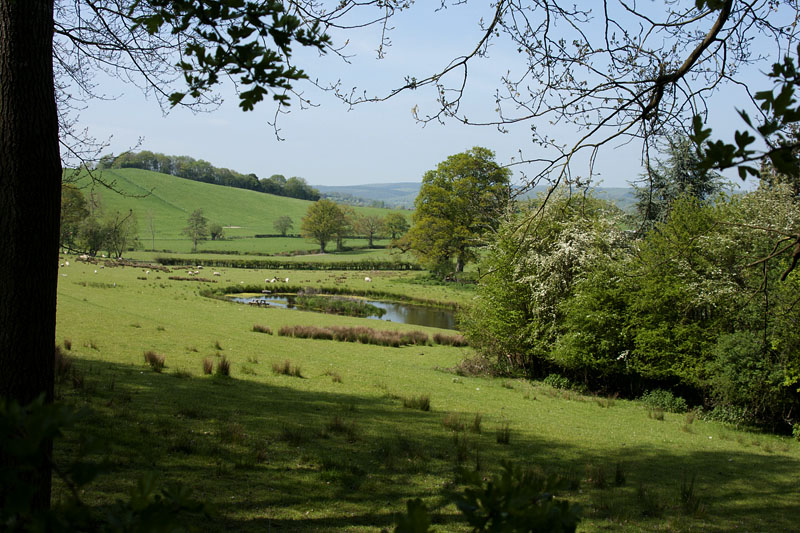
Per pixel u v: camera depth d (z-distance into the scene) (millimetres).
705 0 3879
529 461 12172
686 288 20266
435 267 71250
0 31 4344
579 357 23047
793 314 15383
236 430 11125
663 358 21406
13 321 4301
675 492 10930
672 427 18219
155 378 16281
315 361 24531
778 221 19125
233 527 6914
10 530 1659
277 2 3186
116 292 44188
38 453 1667
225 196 176625
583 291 23203
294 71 3076
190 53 3121
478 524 1881
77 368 15633
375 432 13234
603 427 17328
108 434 9562
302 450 10938
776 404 18078
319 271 88500
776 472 13422
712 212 21062
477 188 65250
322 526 7379
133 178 168375
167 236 129500
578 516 1930
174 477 8297
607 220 24469
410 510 1768
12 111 4332
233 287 58750
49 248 4539
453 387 21984
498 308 25922
